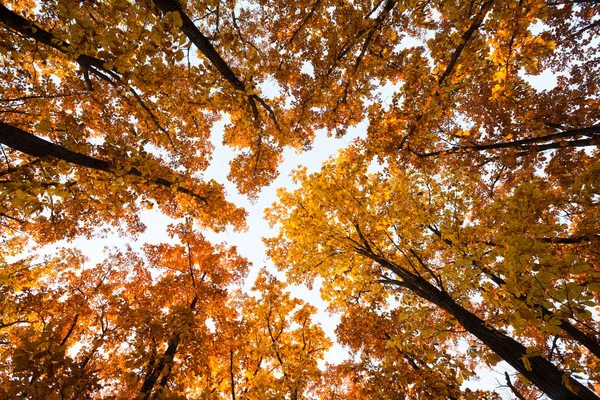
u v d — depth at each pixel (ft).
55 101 22.39
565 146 17.30
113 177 15.37
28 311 23.80
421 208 21.40
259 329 28.32
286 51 20.57
